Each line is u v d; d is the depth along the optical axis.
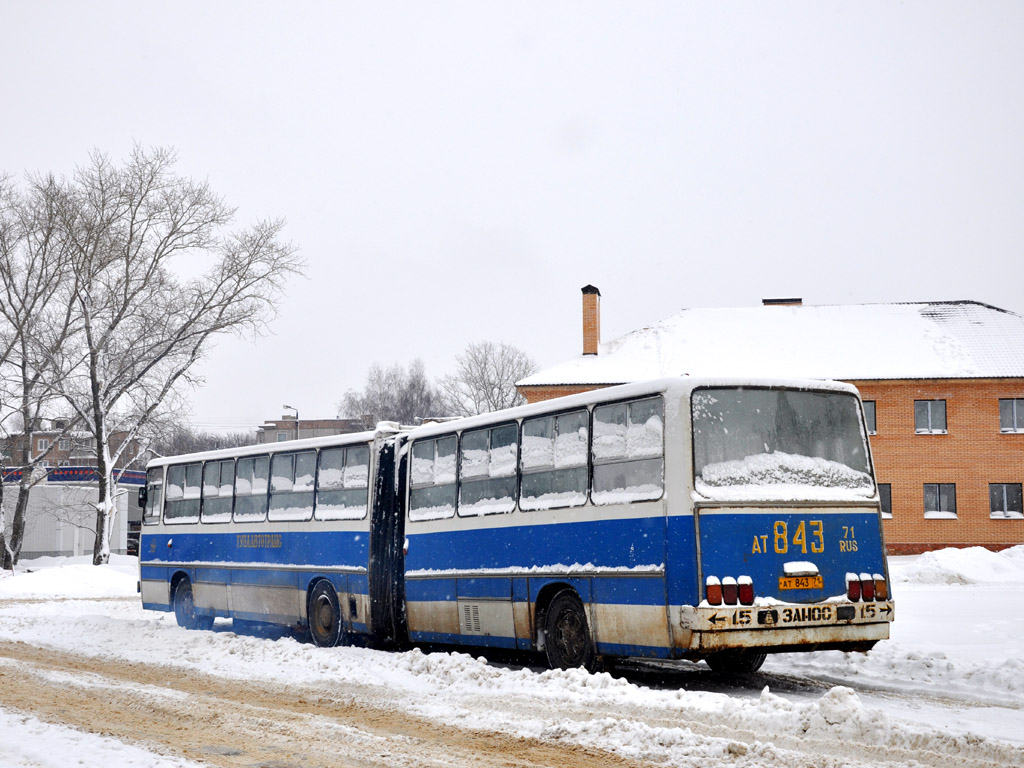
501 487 12.98
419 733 8.55
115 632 17.72
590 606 11.18
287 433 108.50
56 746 7.62
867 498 11.11
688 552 10.02
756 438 10.69
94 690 11.17
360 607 15.27
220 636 15.95
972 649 13.00
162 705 10.10
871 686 10.84
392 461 15.30
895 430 44.41
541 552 12.08
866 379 43.94
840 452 11.16
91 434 43.09
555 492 12.00
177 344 40.44
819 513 10.73
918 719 8.73
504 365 82.06
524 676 10.89
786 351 46.19
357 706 10.03
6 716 9.06
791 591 10.34
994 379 43.53
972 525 43.66
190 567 19.77
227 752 7.79
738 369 44.78
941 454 44.12
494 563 12.91
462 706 9.77
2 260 39.28
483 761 7.37
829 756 7.10
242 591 18.17
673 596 10.05
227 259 40.16
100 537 39.22
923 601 20.92
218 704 10.18
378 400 100.06
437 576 13.99
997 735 7.86
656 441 10.59
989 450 43.88
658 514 10.38
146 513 21.67
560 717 8.92
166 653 14.71
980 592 23.27
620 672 12.46
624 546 10.77
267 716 9.48
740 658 12.20
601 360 47.97
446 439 14.21
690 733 7.67
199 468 19.98
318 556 16.31
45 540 57.62
